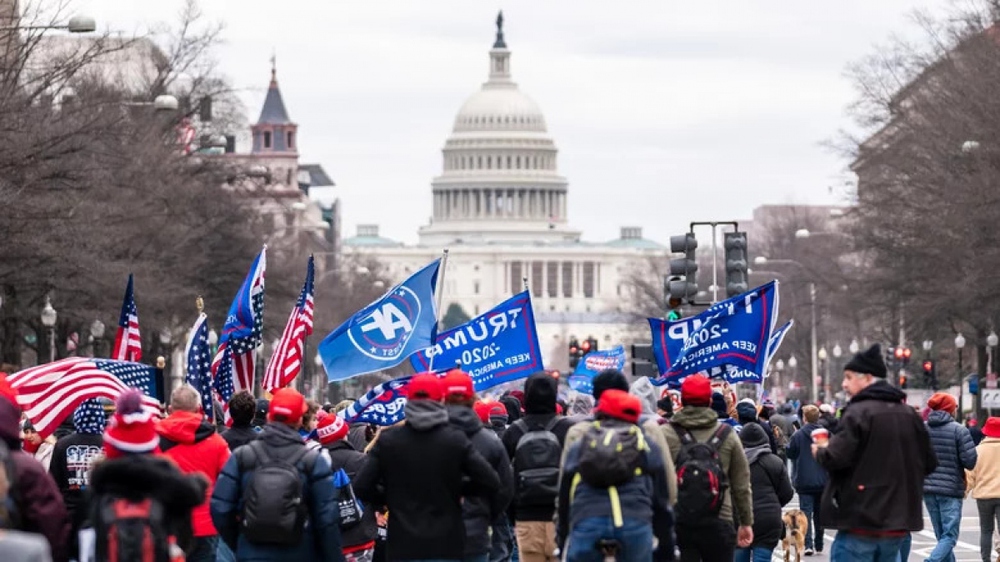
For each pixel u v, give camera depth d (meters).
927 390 119.62
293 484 21.12
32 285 74.50
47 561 14.10
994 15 91.75
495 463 22.34
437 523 21.47
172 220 92.81
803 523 40.34
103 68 107.06
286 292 116.69
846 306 118.75
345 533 26.20
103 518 17.77
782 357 185.25
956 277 93.44
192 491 18.09
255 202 164.25
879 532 22.92
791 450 41.81
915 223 93.88
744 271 53.97
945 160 89.75
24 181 66.38
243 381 29.42
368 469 21.61
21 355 97.06
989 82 85.94
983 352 112.56
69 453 24.64
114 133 77.69
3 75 71.88
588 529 20.80
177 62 104.50
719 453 24.09
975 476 35.19
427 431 21.48
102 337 98.75
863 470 22.88
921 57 100.75
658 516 21.31
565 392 61.88
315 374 164.38
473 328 29.25
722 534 23.73
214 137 113.94
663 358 32.72
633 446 20.83
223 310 108.31
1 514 15.68
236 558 22.36
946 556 33.28
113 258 84.00
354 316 27.97
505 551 29.84
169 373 116.25
